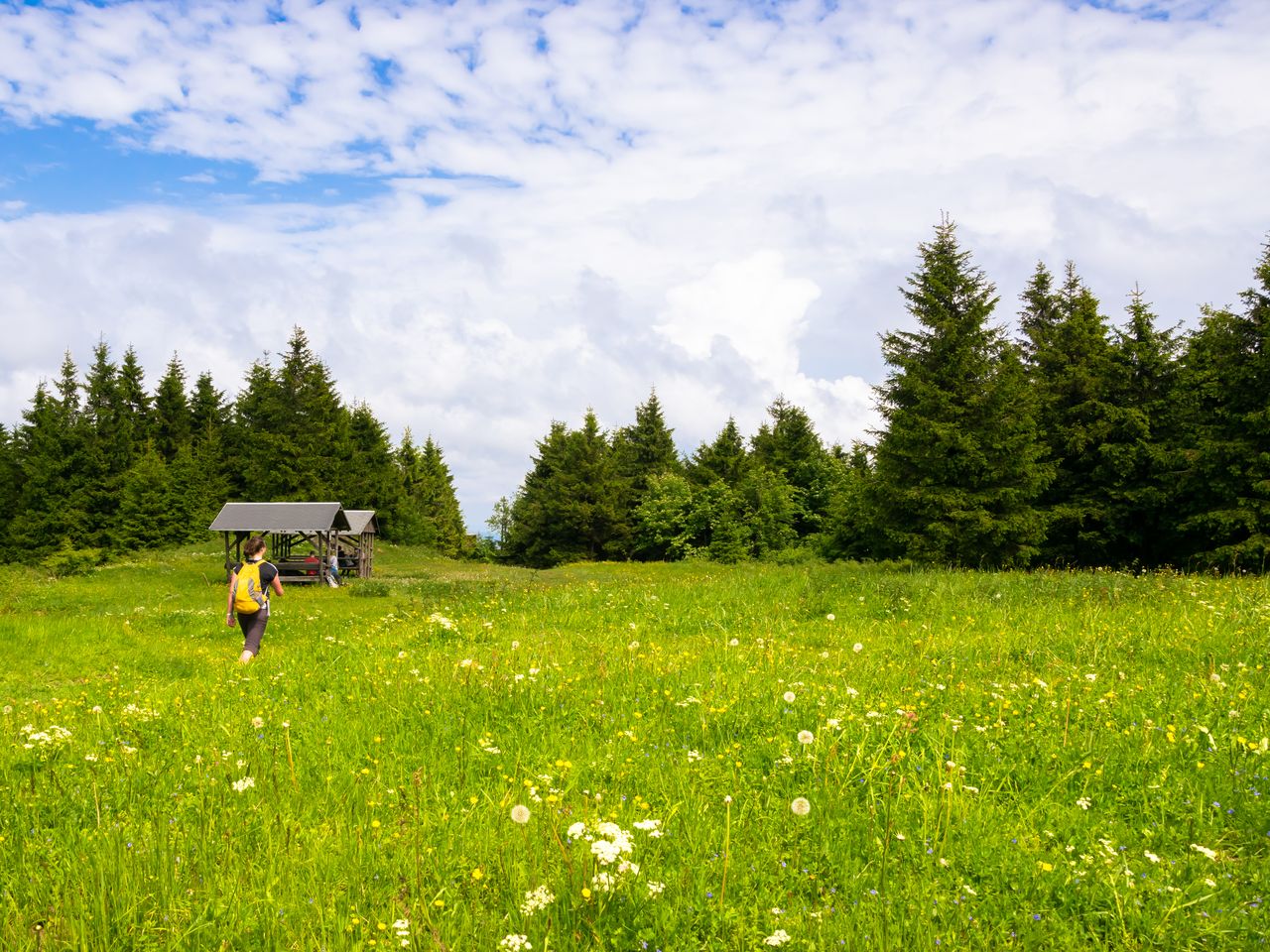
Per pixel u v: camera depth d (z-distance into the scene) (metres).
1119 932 3.72
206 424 77.06
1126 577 17.50
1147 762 5.66
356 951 3.42
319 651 11.88
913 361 34.22
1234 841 4.62
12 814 5.06
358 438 78.69
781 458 75.44
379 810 5.04
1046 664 8.98
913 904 3.86
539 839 4.38
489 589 29.28
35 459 59.84
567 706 7.50
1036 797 5.28
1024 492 32.44
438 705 7.50
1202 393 31.88
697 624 13.92
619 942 3.54
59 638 16.66
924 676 8.36
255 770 5.80
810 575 20.73
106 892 3.89
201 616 20.16
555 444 84.06
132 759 6.18
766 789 5.40
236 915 3.73
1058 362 36.25
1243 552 28.08
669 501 67.94
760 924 3.75
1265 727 6.10
